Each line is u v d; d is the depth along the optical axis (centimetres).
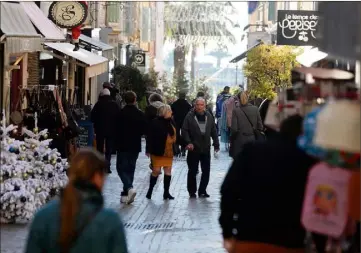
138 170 5531
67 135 4338
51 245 1284
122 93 8731
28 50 3978
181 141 4144
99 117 5169
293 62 6431
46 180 3328
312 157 1468
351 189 1412
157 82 11569
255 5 9850
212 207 3794
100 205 1309
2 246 2658
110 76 9219
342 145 1410
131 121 3844
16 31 3728
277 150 1477
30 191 3152
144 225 3238
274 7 8962
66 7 5266
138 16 12194
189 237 2975
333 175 1420
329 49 1466
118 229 1293
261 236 1467
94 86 8556
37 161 3328
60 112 4328
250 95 6612
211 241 2897
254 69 6506
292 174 1462
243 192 1495
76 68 7581
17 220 3108
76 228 1277
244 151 1502
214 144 4194
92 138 5675
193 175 4138
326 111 1436
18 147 3197
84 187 1305
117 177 4956
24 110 4353
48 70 5994
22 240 2778
